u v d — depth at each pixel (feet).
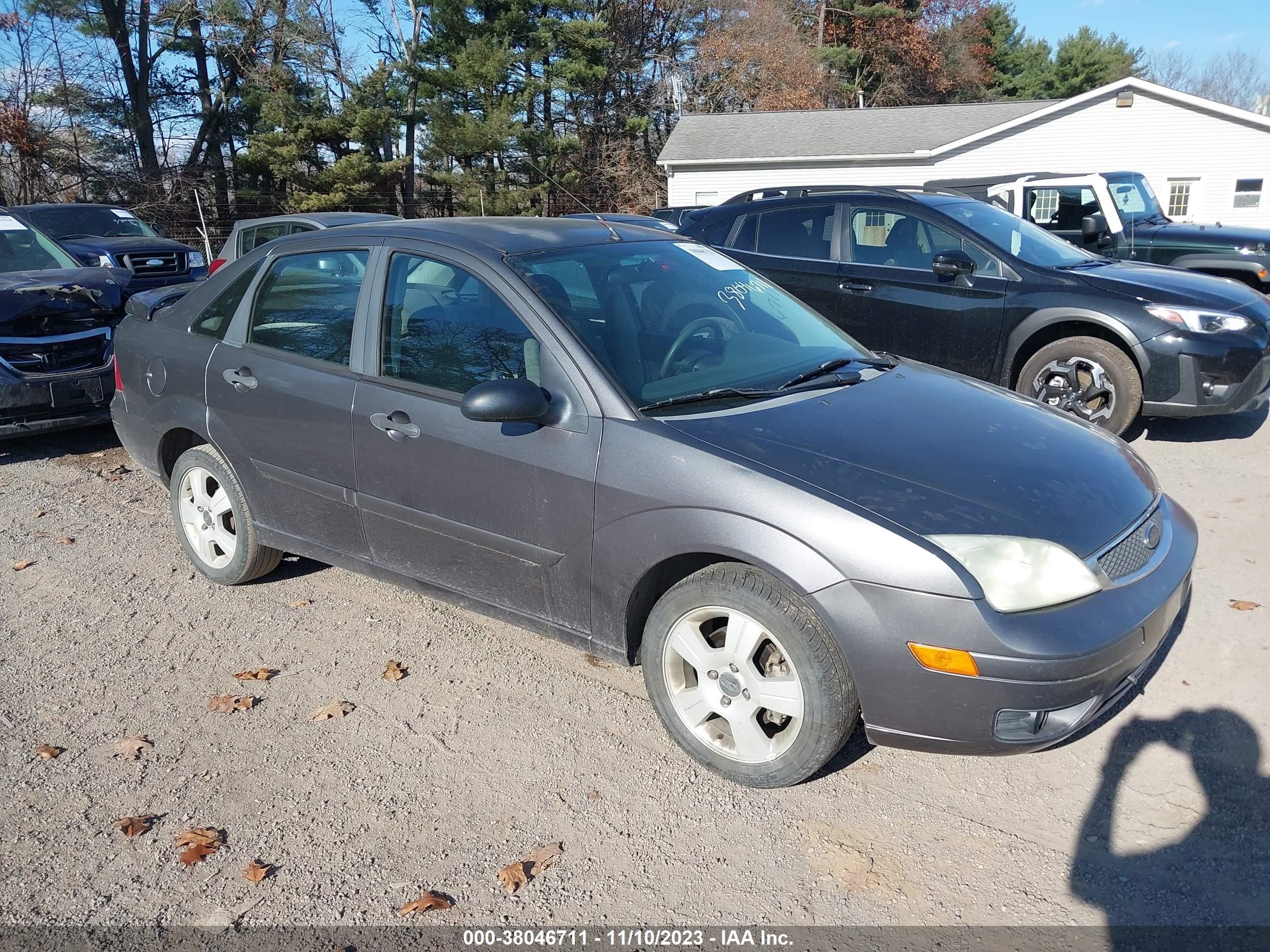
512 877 9.18
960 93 160.86
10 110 92.73
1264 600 14.15
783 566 9.48
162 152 110.22
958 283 22.44
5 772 10.95
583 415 10.90
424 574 12.82
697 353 12.12
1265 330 20.58
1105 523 9.94
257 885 9.18
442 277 12.41
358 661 13.34
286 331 13.98
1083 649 9.01
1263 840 9.48
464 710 12.09
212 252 90.63
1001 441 10.89
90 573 16.38
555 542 11.17
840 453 10.17
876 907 8.80
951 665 9.01
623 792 10.46
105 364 23.07
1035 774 10.62
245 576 15.39
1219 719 11.34
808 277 24.56
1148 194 38.88
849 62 147.33
